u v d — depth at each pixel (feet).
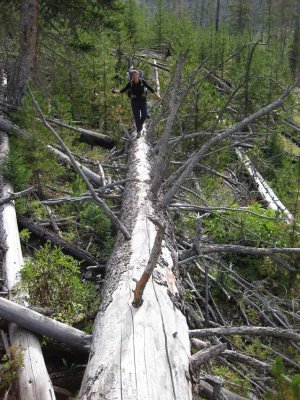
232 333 15.03
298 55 106.93
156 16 97.19
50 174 26.94
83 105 41.68
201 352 12.97
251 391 16.20
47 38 44.37
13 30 42.78
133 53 62.49
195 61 52.34
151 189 21.75
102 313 14.25
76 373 14.43
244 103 50.65
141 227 18.66
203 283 22.09
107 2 39.11
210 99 36.94
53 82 42.29
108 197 25.00
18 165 25.46
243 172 39.14
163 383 11.07
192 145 35.81
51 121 30.04
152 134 34.94
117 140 37.83
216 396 13.53
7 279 17.67
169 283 15.76
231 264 23.45
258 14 214.07
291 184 27.09
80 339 14.29
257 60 58.39
